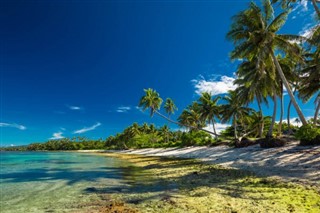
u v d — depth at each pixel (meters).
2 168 27.38
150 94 57.00
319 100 37.81
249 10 28.61
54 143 166.75
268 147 29.56
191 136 56.22
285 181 13.27
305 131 24.66
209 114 55.94
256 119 47.41
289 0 24.09
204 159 31.58
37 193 12.91
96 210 9.20
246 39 29.39
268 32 26.98
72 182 16.41
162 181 15.50
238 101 42.47
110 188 13.73
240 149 34.62
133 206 9.59
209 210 8.57
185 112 68.94
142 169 23.64
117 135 105.06
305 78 34.59
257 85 36.00
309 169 16.33
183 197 10.70
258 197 10.15
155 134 94.75
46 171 23.69
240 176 15.98
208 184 13.64
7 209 9.78
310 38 22.45
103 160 40.50
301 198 9.56
